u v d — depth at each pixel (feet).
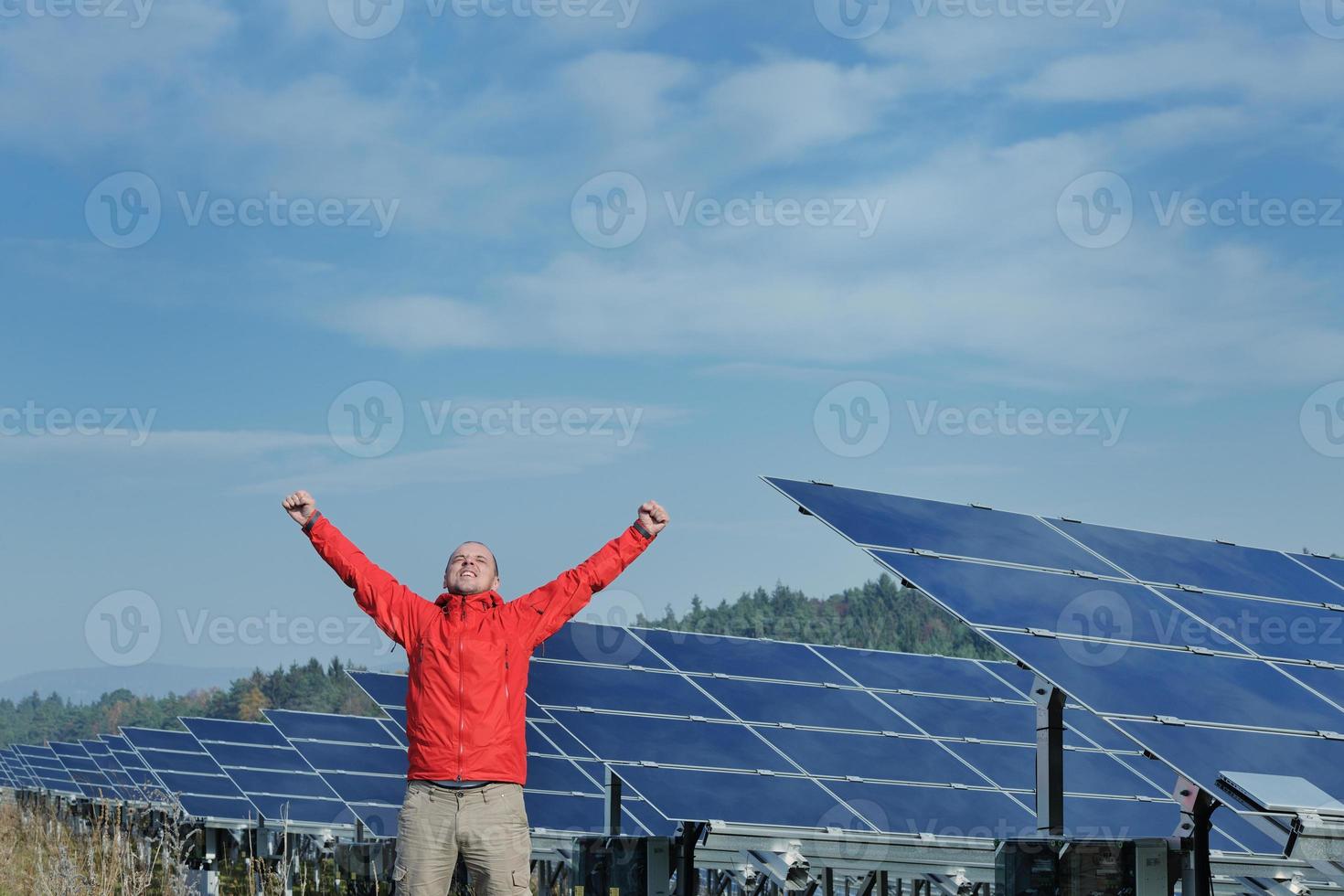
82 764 199.72
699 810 42.37
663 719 48.91
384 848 76.74
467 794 27.84
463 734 27.89
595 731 46.70
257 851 92.68
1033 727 53.11
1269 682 32.22
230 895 88.63
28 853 87.04
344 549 29.53
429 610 28.86
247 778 93.86
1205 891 28.78
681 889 43.60
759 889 53.21
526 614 28.99
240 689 472.44
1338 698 32.53
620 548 29.45
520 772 28.58
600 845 44.47
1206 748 28.43
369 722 92.63
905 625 430.20
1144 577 36.50
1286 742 29.50
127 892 63.10
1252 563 40.83
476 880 28.53
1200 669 31.50
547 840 61.41
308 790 92.58
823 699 53.06
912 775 46.50
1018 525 36.88
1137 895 29.17
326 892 80.69
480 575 29.12
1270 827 27.73
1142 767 48.34
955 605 31.04
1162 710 29.22
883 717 52.13
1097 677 29.71
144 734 142.00
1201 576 37.86
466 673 28.12
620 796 47.83
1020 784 46.62
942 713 53.42
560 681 51.52
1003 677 60.39
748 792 43.98
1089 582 34.58
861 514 34.12
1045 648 30.14
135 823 85.87
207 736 121.19
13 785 255.50
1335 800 27.43
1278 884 37.78
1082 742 52.29
